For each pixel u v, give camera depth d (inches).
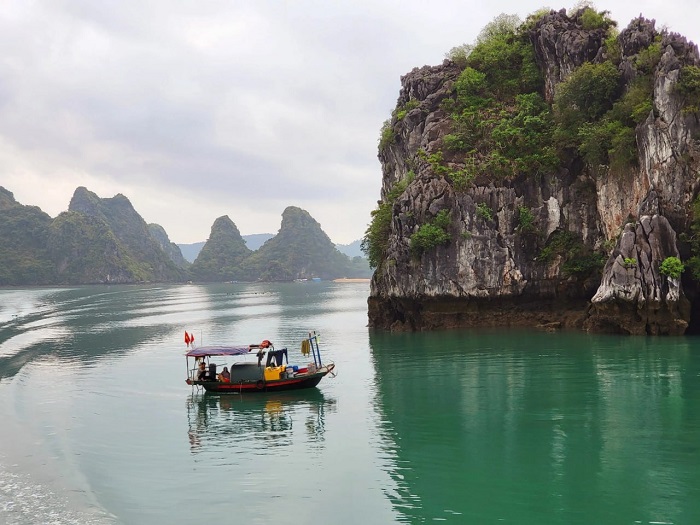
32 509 833.5
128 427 1218.6
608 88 2299.5
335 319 3518.7
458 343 2096.5
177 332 2933.1
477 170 2455.7
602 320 2150.6
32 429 1209.4
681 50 2161.7
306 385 1493.6
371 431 1143.0
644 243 2053.4
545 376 1528.1
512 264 2394.2
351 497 851.4
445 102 2783.0
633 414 1181.1
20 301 5649.6
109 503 850.8
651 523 748.6
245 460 1009.5
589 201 2369.6
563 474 904.3
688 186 2049.7
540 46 2674.7
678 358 1686.8
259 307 4751.5
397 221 2527.1
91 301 5620.1
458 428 1138.0
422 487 876.6
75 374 1793.8
